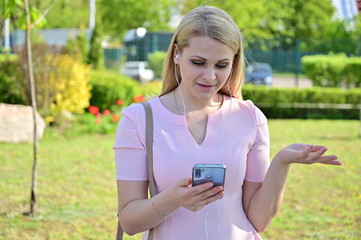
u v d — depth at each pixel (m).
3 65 12.13
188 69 2.01
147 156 2.10
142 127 2.13
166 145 2.09
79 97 11.75
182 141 2.11
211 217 2.08
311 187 6.99
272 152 9.66
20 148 9.33
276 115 15.93
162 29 37.50
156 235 2.12
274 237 5.11
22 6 5.75
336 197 6.53
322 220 5.62
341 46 25.28
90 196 6.40
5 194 6.30
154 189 2.10
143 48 26.03
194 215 2.08
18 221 5.32
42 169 7.77
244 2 19.66
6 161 8.23
